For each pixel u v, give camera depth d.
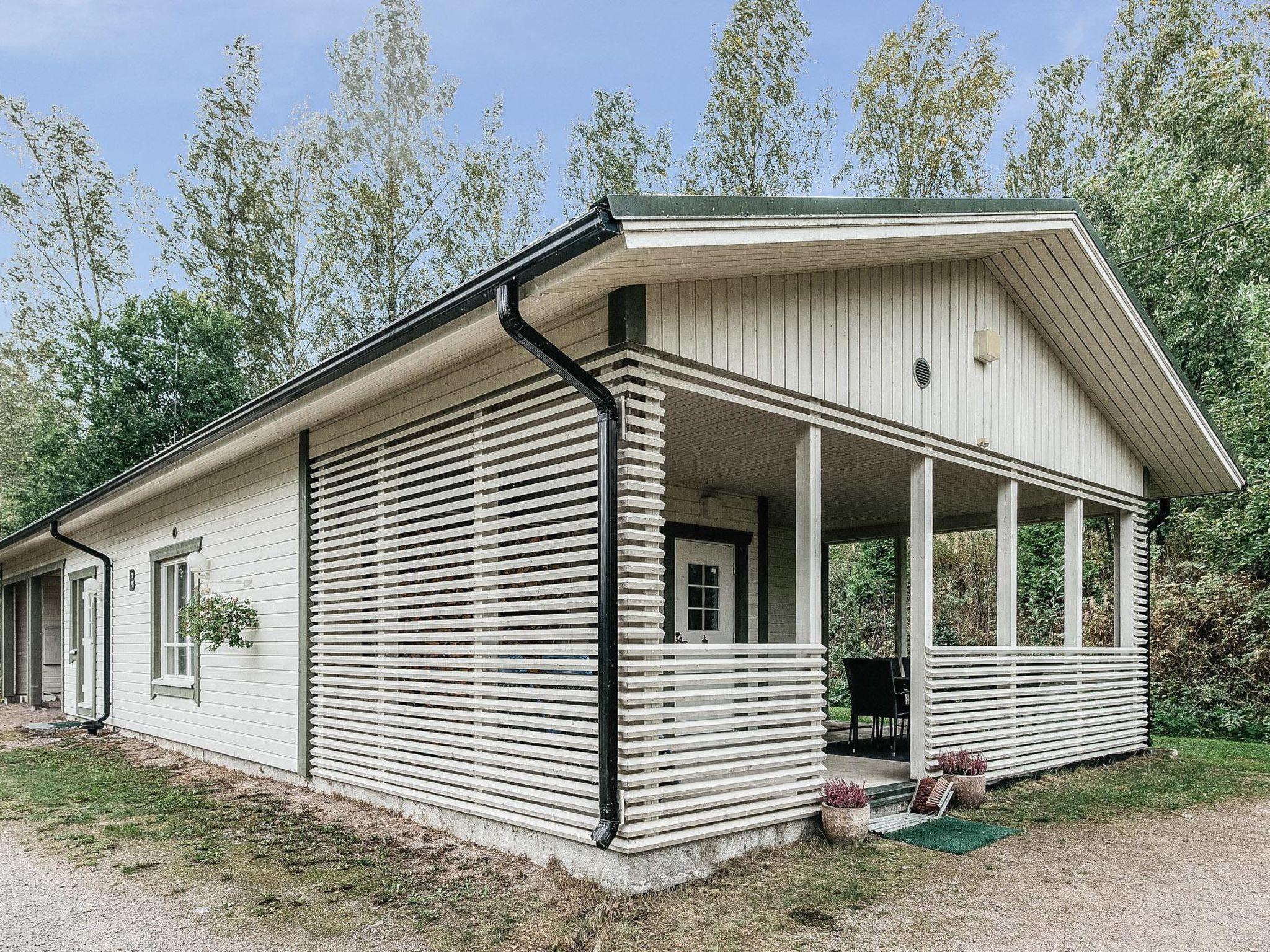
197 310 19.53
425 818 5.60
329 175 20.94
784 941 3.72
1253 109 15.45
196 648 9.00
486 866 4.71
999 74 18.22
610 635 4.12
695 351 4.62
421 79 20.72
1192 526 11.89
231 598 8.04
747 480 8.41
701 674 5.23
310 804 6.32
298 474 7.21
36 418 24.06
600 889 4.23
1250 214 13.77
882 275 6.11
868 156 19.25
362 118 20.59
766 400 5.18
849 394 5.66
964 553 15.59
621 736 4.15
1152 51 18.28
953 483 8.17
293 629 7.21
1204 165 15.67
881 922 3.94
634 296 4.32
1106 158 18.61
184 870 4.83
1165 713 11.31
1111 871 4.75
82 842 5.48
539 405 4.92
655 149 21.39
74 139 22.70
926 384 6.40
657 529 4.45
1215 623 11.42
